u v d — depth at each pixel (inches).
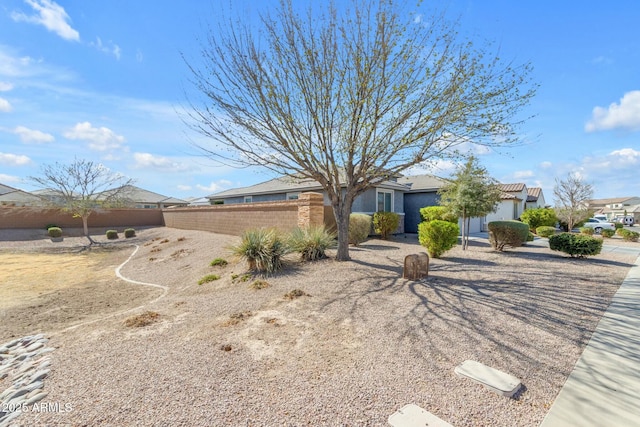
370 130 291.3
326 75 290.5
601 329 162.2
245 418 97.1
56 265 539.5
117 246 749.3
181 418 97.5
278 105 294.7
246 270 326.0
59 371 131.0
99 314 272.2
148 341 159.9
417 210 798.5
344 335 159.2
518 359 131.3
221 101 309.3
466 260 367.9
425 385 113.4
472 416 96.3
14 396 114.0
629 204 2405.3
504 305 199.2
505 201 880.3
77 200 858.1
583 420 94.2
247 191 935.0
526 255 408.8
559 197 781.3
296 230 373.4
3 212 876.0
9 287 383.6
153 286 366.6
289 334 162.7
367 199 654.5
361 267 310.2
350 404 103.3
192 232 775.7
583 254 376.8
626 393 107.8
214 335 164.2
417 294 223.5
